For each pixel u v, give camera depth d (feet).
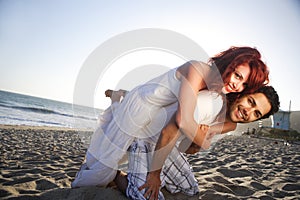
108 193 5.81
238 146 24.70
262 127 59.98
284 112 69.82
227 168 10.87
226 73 5.64
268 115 6.09
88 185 6.20
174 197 6.42
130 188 5.65
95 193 5.82
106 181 6.09
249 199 6.82
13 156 11.58
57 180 7.58
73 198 5.65
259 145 29.86
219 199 6.41
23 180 7.30
